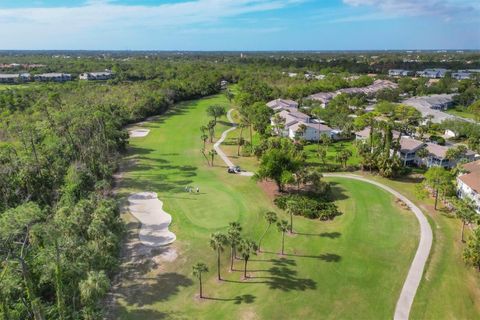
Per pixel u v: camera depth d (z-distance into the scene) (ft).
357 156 290.97
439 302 132.57
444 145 327.47
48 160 223.51
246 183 242.17
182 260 154.30
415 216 196.03
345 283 142.51
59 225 132.46
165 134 367.25
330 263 154.92
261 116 361.10
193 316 123.85
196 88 574.15
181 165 280.31
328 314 126.21
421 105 473.26
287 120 376.48
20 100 351.87
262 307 128.47
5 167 200.95
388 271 150.00
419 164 281.54
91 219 147.23
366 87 616.80
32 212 116.16
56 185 206.69
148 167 274.57
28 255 120.16
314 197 217.56
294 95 533.55
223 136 365.40
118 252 155.53
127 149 319.06
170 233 175.22
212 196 220.64
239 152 311.47
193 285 139.64
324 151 280.10
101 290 111.86
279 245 168.14
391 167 246.47
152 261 152.97
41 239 121.49
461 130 355.36
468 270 150.61
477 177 209.97
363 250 164.76
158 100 453.17
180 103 529.86
